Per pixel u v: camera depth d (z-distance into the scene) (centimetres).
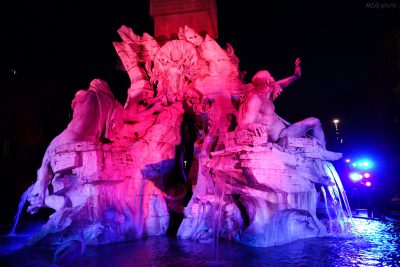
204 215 861
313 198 862
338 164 2162
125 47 1085
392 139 2873
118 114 933
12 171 2814
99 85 953
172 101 1017
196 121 1040
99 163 810
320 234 866
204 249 720
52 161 834
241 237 777
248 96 848
